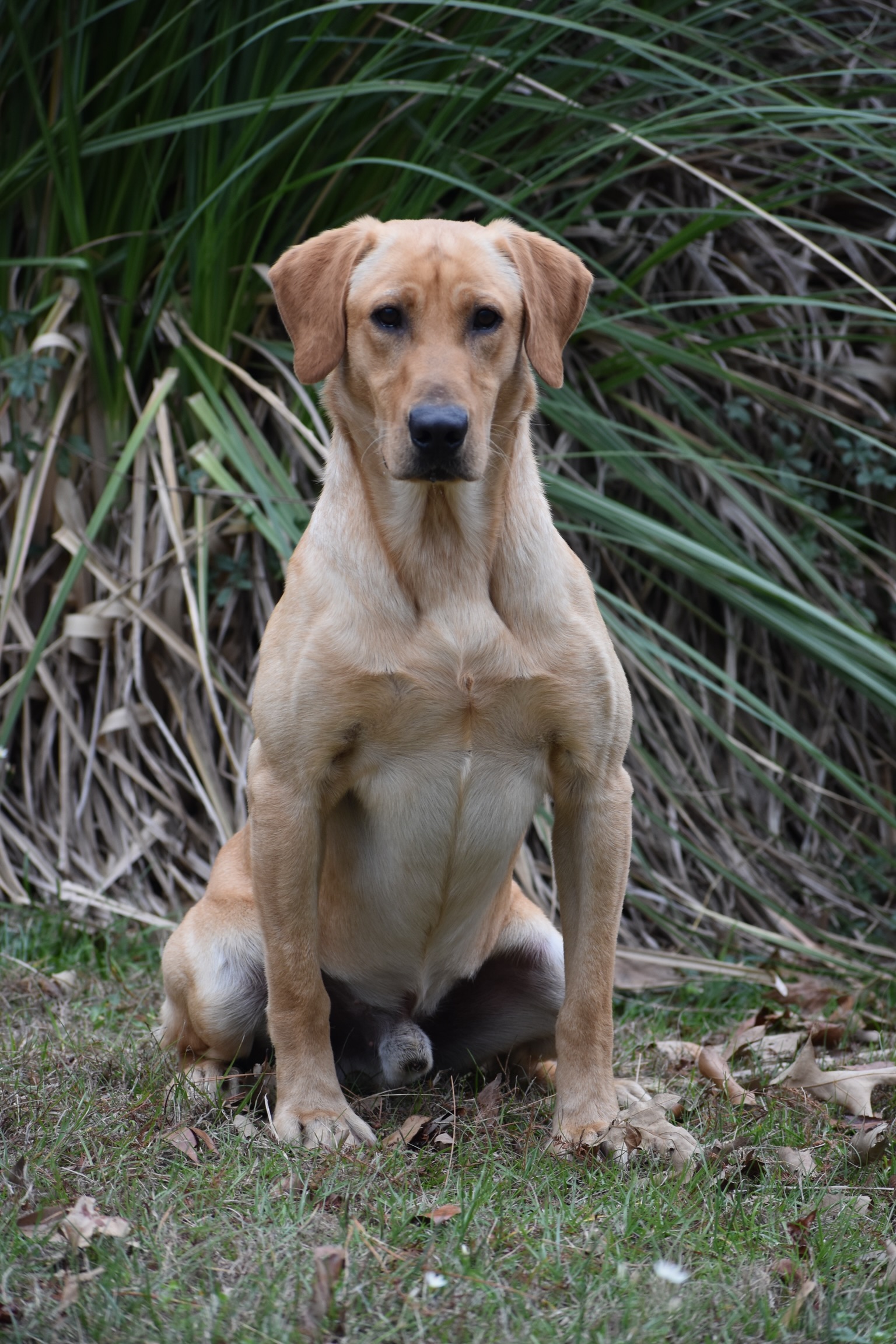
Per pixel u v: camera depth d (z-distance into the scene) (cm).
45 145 596
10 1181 295
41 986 463
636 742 605
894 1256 274
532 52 568
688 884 623
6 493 635
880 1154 333
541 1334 238
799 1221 289
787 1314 247
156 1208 285
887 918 626
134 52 603
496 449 366
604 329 616
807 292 737
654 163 576
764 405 708
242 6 599
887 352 729
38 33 628
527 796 368
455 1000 411
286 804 352
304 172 634
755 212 544
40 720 623
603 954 357
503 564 356
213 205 591
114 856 593
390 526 353
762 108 560
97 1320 236
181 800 613
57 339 613
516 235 384
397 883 371
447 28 637
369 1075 405
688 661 690
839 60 711
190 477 599
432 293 359
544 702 353
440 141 602
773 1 620
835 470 741
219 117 573
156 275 656
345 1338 236
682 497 636
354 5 556
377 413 360
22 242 676
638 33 646
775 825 673
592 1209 294
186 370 625
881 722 722
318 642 349
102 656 618
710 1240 280
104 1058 388
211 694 559
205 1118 353
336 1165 313
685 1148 327
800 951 550
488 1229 279
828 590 603
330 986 397
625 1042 444
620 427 627
